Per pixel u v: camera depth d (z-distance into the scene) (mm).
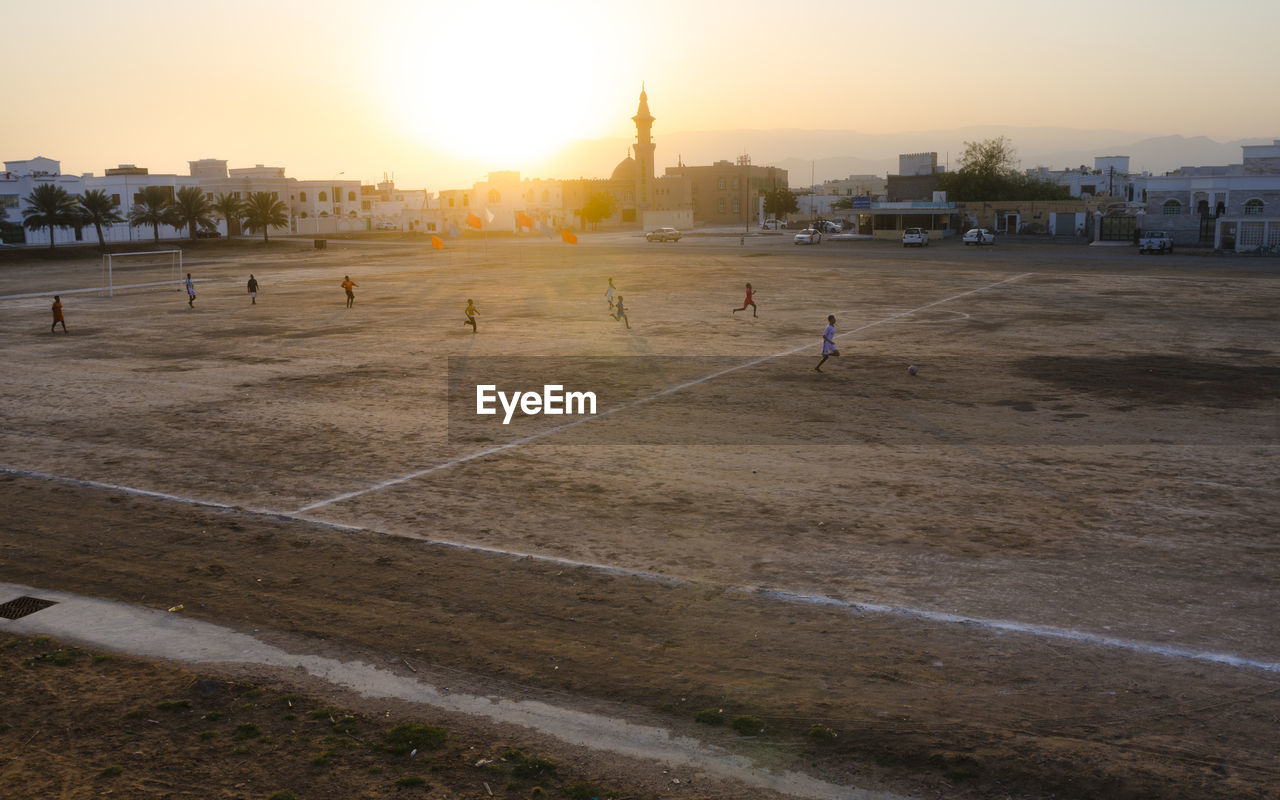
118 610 10516
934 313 36750
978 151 106625
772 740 7629
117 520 13648
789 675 8750
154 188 106188
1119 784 6887
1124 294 42625
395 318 37844
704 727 7879
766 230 125438
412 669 9008
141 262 82375
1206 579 10922
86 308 44188
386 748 7574
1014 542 12258
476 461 16594
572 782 7105
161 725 7996
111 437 18594
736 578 11188
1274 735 7570
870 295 43781
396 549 12320
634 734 7785
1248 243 69375
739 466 16078
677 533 12805
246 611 10430
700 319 35938
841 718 7930
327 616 10273
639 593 10773
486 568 11617
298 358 28062
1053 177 147125
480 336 32188
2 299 49531
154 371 26156
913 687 8469
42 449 17719
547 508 13961
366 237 129500
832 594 10664
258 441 18172
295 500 14492
